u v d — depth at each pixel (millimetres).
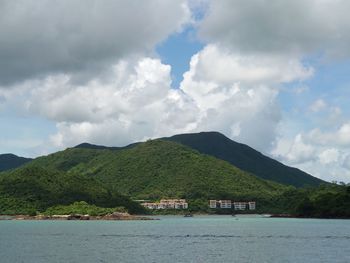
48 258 107375
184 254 115250
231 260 104312
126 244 141375
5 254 114750
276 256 110688
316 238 163500
